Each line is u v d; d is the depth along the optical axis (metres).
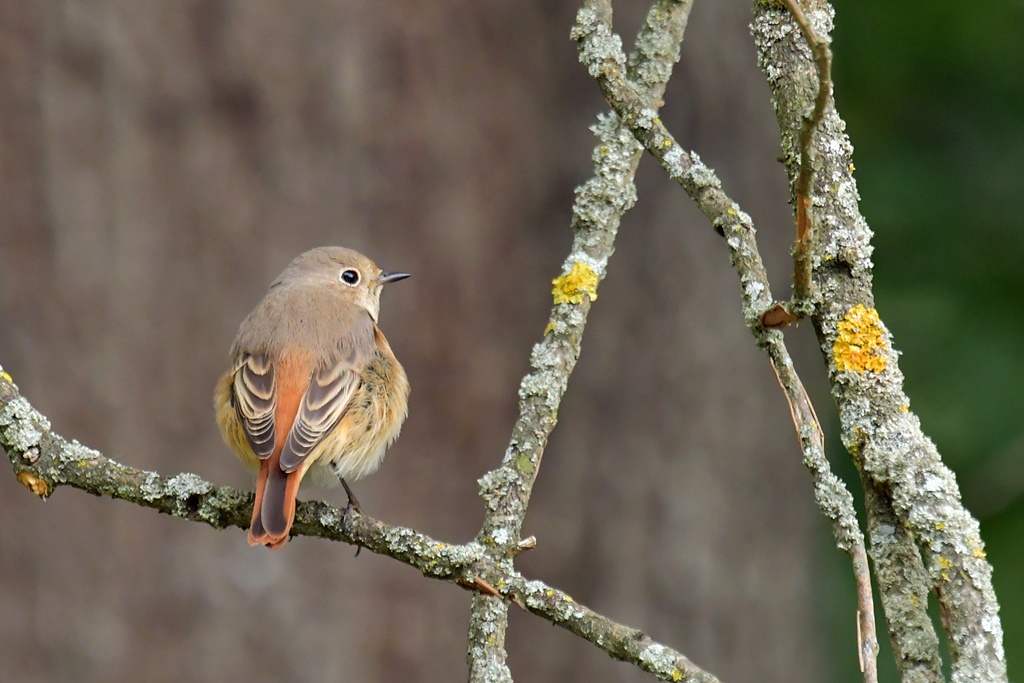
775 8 5.71
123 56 11.62
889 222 13.92
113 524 11.52
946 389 13.11
